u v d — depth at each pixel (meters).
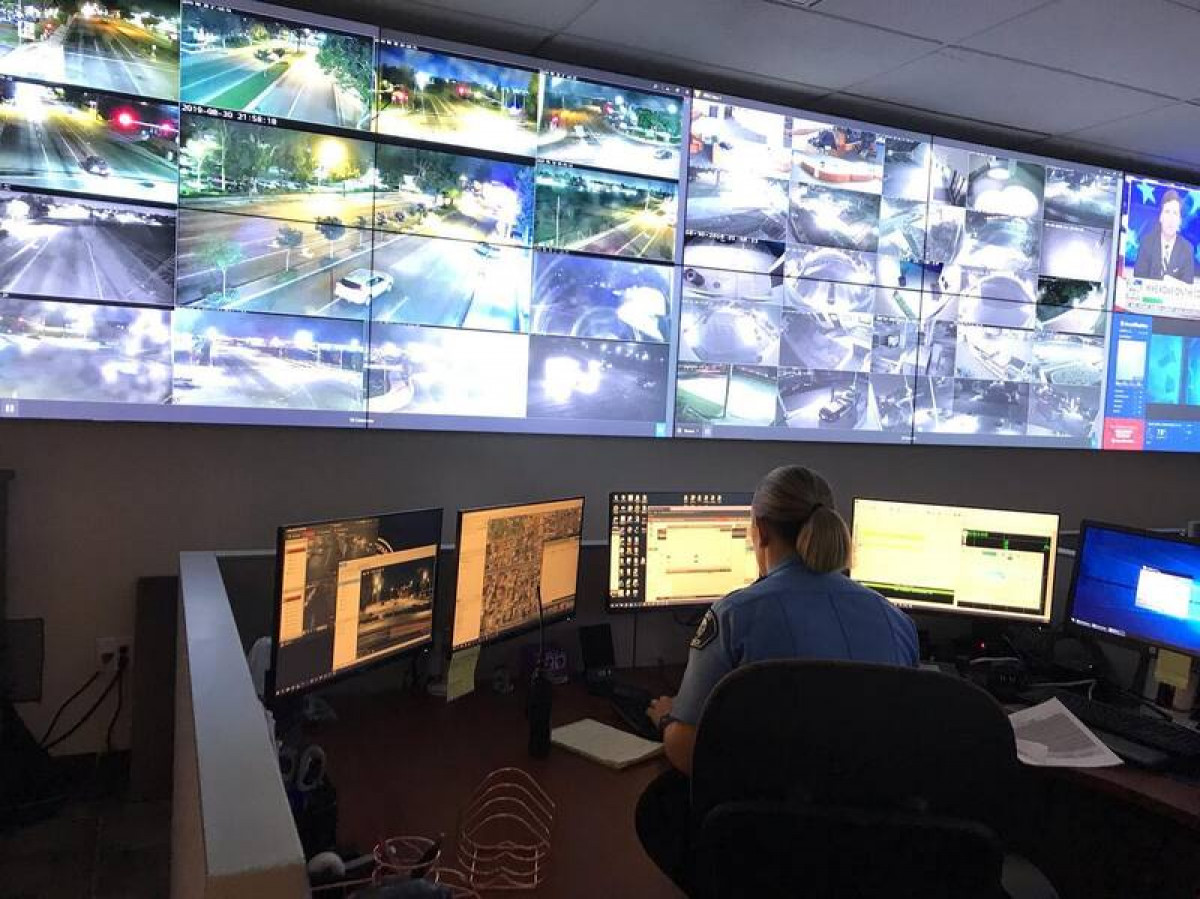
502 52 3.03
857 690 1.24
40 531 2.60
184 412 2.70
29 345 2.51
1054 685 2.31
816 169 3.53
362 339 2.91
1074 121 3.69
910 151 3.69
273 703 1.58
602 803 1.57
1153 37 2.85
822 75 3.30
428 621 1.99
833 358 3.61
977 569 2.45
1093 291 4.08
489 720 1.95
